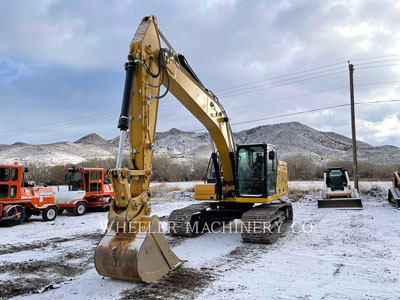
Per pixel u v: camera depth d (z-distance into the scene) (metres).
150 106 5.61
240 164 8.93
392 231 8.94
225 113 8.79
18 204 12.12
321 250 7.06
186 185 29.45
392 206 14.61
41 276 5.53
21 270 5.92
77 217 14.01
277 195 9.25
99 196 16.09
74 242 8.52
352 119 20.02
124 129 4.91
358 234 8.69
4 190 11.59
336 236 8.54
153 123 5.71
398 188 14.91
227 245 7.65
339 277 5.21
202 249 7.25
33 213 12.77
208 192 9.23
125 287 4.79
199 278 5.19
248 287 4.78
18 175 11.98
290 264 6.00
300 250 7.10
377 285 4.80
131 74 5.21
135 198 4.94
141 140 5.34
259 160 8.83
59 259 6.70
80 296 4.48
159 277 5.08
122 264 4.61
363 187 21.03
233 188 9.26
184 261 6.05
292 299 4.32
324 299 4.31
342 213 13.01
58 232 10.11
